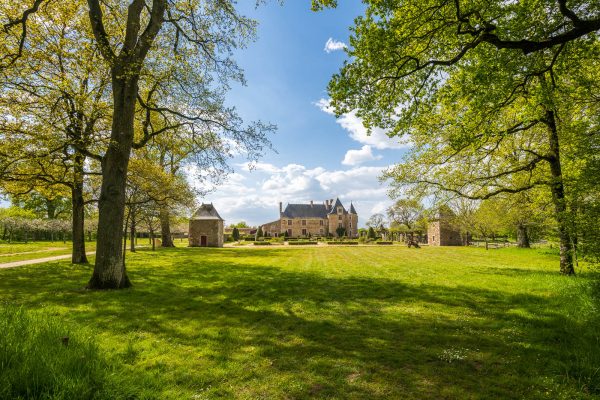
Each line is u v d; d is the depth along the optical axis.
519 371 4.29
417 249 33.12
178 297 9.20
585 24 6.37
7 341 3.36
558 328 5.84
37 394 2.86
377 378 4.13
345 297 9.09
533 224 19.94
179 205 29.75
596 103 10.22
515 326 6.09
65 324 4.96
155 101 14.37
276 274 14.30
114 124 10.90
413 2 7.75
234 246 46.97
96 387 3.15
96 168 17.56
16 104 11.71
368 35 7.98
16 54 11.31
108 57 10.83
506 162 13.75
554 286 9.40
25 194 18.16
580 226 7.04
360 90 8.65
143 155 19.42
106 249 10.56
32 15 13.02
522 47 6.91
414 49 8.94
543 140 14.71
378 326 6.33
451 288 10.05
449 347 5.16
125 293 9.71
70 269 15.47
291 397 3.67
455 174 14.64
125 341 5.48
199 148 13.98
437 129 12.82
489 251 28.20
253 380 4.06
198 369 4.38
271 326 6.39
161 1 11.65
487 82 7.59
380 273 14.19
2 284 11.28
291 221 88.62
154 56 13.54
